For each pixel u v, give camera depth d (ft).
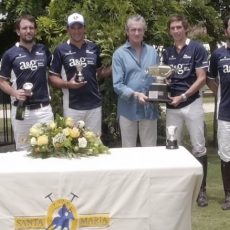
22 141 17.33
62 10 24.93
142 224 12.79
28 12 29.12
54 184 12.60
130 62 18.80
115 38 23.30
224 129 18.99
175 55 19.31
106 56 22.93
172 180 12.78
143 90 18.88
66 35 23.98
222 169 19.43
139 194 12.75
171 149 14.88
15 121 19.02
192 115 19.27
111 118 25.13
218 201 20.43
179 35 19.10
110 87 24.68
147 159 13.55
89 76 19.33
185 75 19.19
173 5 25.45
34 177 12.55
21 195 12.60
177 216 12.87
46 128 14.17
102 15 24.53
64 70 19.33
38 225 12.69
